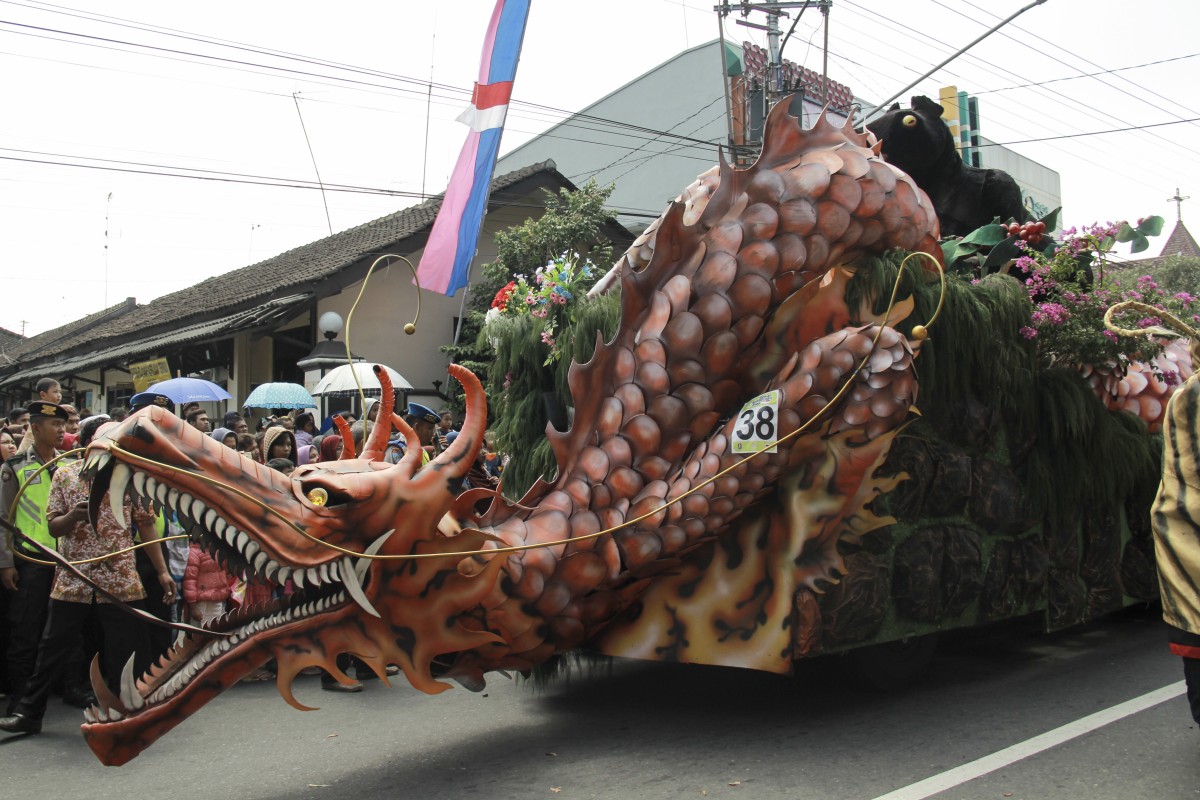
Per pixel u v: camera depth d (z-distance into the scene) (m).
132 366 15.23
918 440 4.74
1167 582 3.74
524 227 13.73
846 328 4.33
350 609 3.58
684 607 4.39
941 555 4.82
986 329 4.98
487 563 3.76
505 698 5.30
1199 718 3.71
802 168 4.41
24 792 3.92
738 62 19.45
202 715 5.16
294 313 12.59
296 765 4.23
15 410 6.97
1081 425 5.46
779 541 4.24
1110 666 5.71
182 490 3.24
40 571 5.06
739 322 4.22
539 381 5.59
